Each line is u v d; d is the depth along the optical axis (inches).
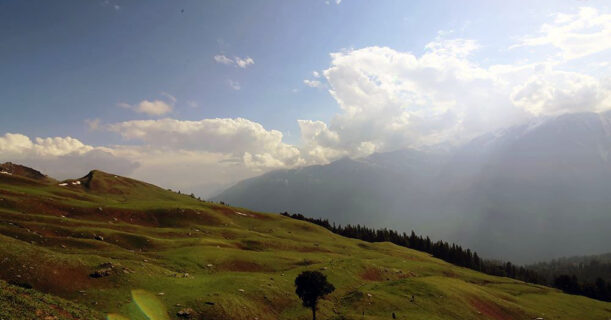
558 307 3779.5
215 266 2913.4
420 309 2504.9
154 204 5546.3
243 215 6599.4
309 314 2228.1
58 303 1379.2
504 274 7613.2
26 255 1966.0
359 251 5344.5
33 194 4197.8
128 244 3157.0
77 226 3319.4
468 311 2684.5
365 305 2479.1
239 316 1915.6
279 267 3324.3
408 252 6579.7
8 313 1103.6
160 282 2169.0
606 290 6127.0
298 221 7066.9
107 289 1911.9
